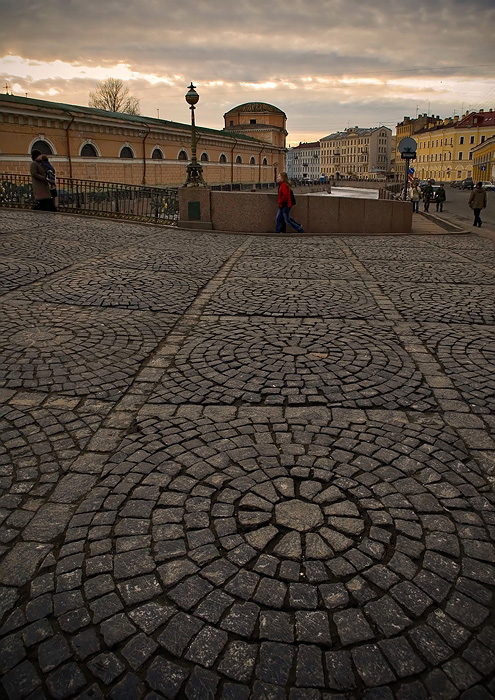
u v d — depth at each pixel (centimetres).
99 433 344
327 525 259
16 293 673
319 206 1498
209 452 322
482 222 2138
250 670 188
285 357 482
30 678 185
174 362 468
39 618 208
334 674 187
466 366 467
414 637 201
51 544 248
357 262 1002
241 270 888
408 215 1606
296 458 316
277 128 7438
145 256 973
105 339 519
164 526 259
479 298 721
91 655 194
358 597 218
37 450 323
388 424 359
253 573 229
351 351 501
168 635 201
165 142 4366
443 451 326
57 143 3288
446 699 180
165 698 179
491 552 245
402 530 257
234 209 1465
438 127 11512
